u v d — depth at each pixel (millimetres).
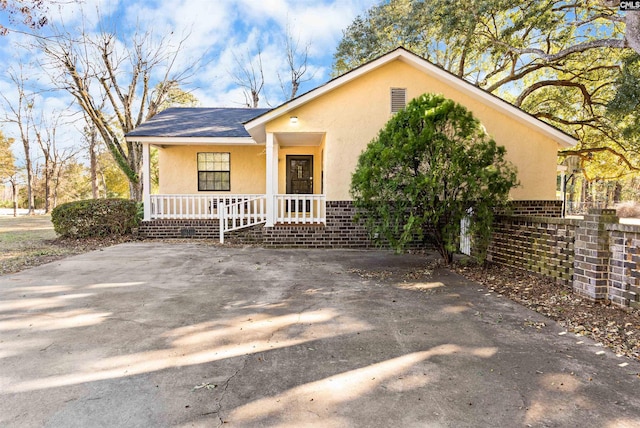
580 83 15398
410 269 6746
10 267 6660
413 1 17281
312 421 2186
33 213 30750
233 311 4293
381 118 9289
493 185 6137
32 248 9039
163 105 19344
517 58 16203
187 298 4805
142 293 5020
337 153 9320
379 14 21219
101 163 31969
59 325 3785
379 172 6352
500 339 3469
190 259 7590
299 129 9297
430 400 2420
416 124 6336
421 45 18859
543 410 2303
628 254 4125
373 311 4312
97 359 3010
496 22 15508
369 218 6871
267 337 3510
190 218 11031
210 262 7297
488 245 6906
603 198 39875
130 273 6246
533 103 17375
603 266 4410
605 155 18781
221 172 12891
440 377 2732
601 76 15055
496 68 18391
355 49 22703
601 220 4398
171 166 12734
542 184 9305
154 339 3438
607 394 2494
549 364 2943
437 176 6102
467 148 6234
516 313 4230
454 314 4199
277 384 2623
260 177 12930
